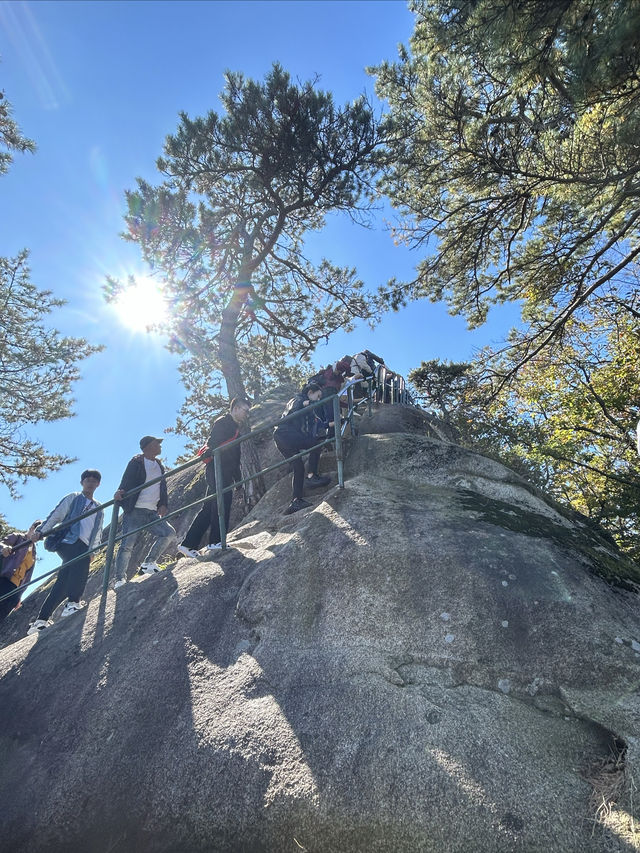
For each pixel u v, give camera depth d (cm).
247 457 1095
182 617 437
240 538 596
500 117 1012
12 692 435
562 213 1089
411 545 429
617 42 584
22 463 1717
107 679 404
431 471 595
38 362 1719
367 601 390
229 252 1335
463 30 716
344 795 275
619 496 1157
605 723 295
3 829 333
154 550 602
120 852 303
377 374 991
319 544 452
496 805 258
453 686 328
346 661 353
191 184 1271
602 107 750
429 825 257
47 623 551
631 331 1363
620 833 242
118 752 346
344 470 639
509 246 1211
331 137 1200
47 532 582
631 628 360
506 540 435
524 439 1412
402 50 1195
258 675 362
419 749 287
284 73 1141
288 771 294
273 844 274
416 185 1223
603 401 1363
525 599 371
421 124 1172
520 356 1341
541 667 330
